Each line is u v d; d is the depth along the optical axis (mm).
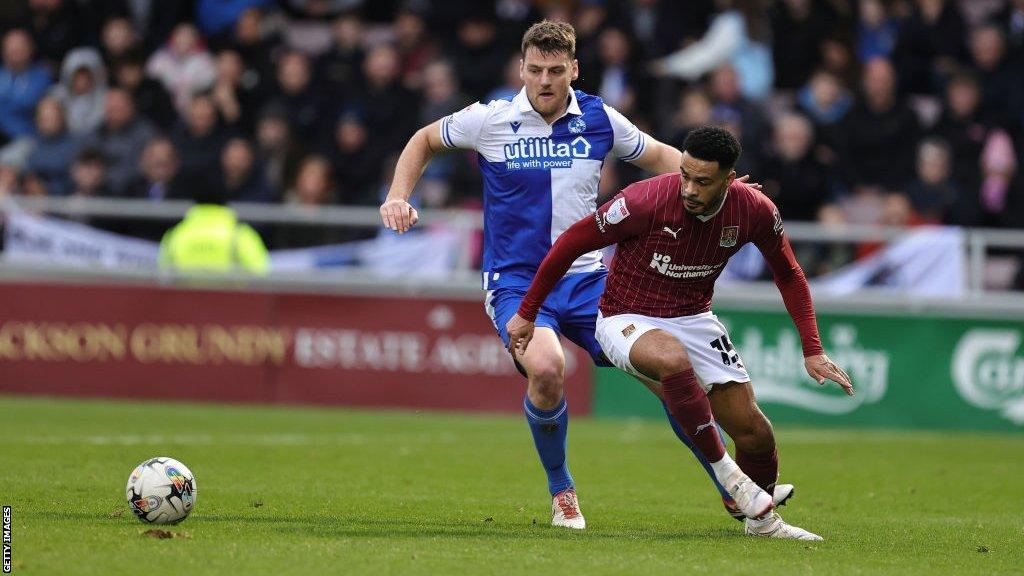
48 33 41281
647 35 40875
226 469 20656
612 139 16688
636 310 15109
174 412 30125
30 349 33250
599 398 32594
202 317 33094
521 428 29109
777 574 12500
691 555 13500
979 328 32812
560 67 16062
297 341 33062
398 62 39875
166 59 41219
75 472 19359
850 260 33031
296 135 38250
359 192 37281
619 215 14578
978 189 36719
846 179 36875
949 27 40875
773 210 14773
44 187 37562
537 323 16172
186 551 12688
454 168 36875
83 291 33188
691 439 15023
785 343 32531
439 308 32938
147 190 36812
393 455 23500
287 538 13805
